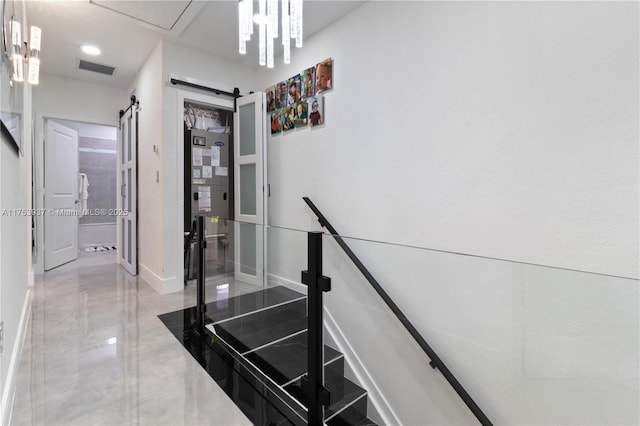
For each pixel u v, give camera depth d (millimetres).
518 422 1416
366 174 2508
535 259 1617
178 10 2617
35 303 2896
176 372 1849
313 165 2988
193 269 3562
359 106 2549
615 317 1157
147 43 3184
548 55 1556
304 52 3072
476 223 1854
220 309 2307
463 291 1515
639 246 1312
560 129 1524
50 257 4199
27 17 2662
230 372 1864
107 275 3900
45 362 1908
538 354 1340
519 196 1673
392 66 2297
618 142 1359
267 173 3572
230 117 4105
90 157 6121
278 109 3404
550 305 1295
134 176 3811
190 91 3322
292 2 1908
